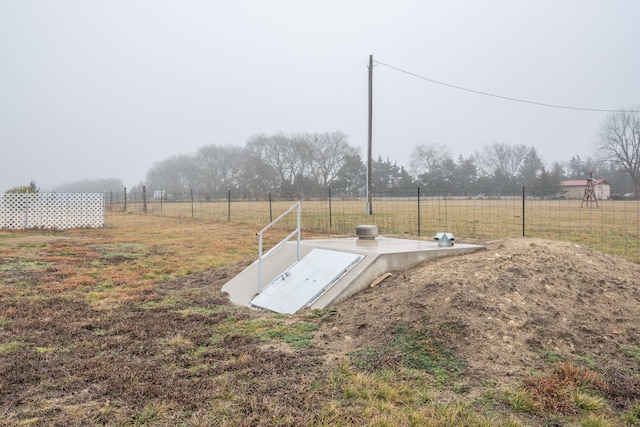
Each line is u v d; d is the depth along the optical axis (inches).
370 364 172.4
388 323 203.6
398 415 136.1
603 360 176.4
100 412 138.1
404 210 1130.7
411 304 212.8
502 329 190.7
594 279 240.7
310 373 166.2
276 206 1451.8
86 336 211.6
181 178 3255.4
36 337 209.5
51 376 164.6
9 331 217.6
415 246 309.7
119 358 183.0
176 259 441.1
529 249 272.5
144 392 150.9
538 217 887.1
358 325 210.1
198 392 151.1
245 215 1088.2
